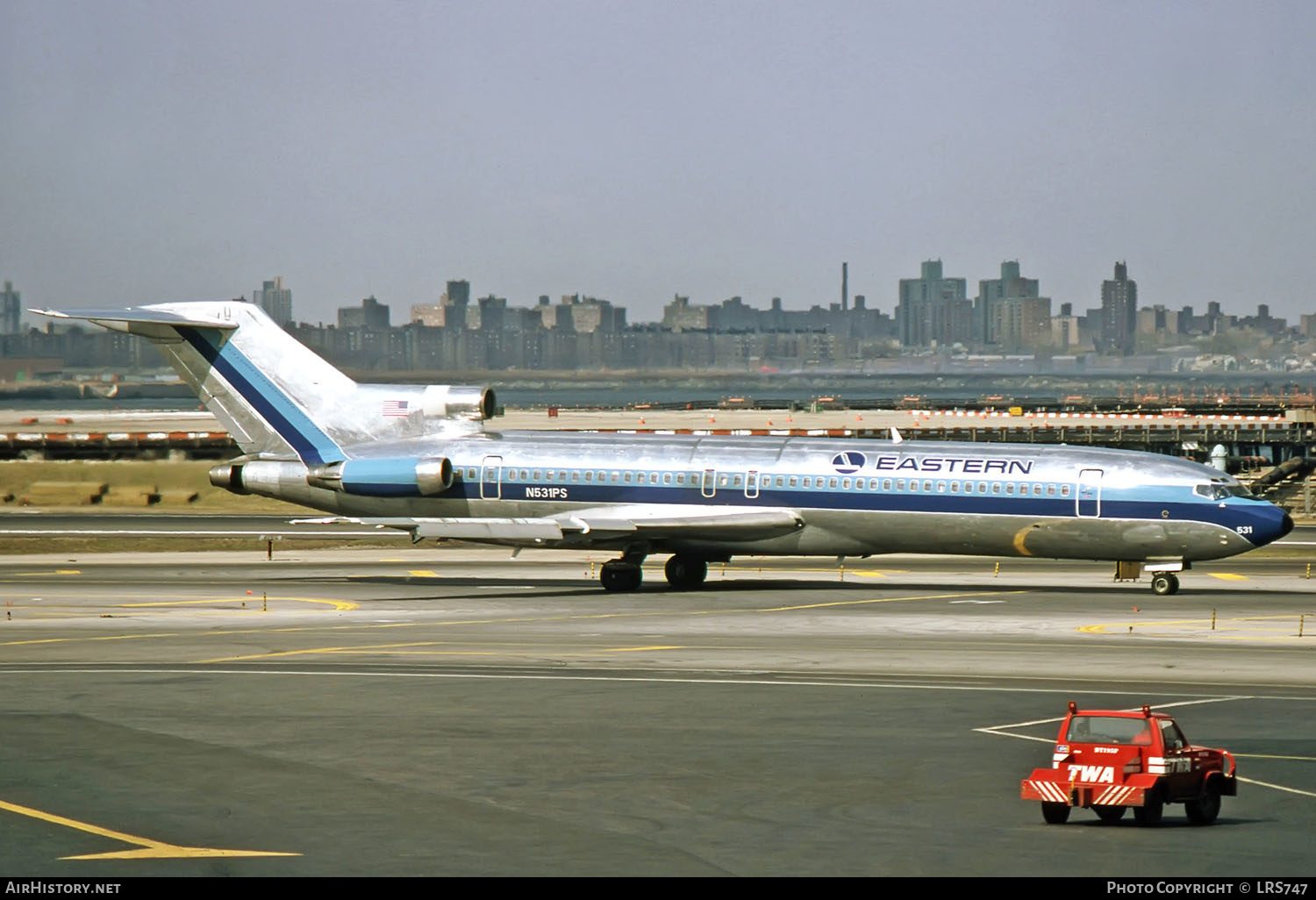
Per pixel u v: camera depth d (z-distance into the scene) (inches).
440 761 4372.5
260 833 3587.6
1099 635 7140.8
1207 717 5017.2
